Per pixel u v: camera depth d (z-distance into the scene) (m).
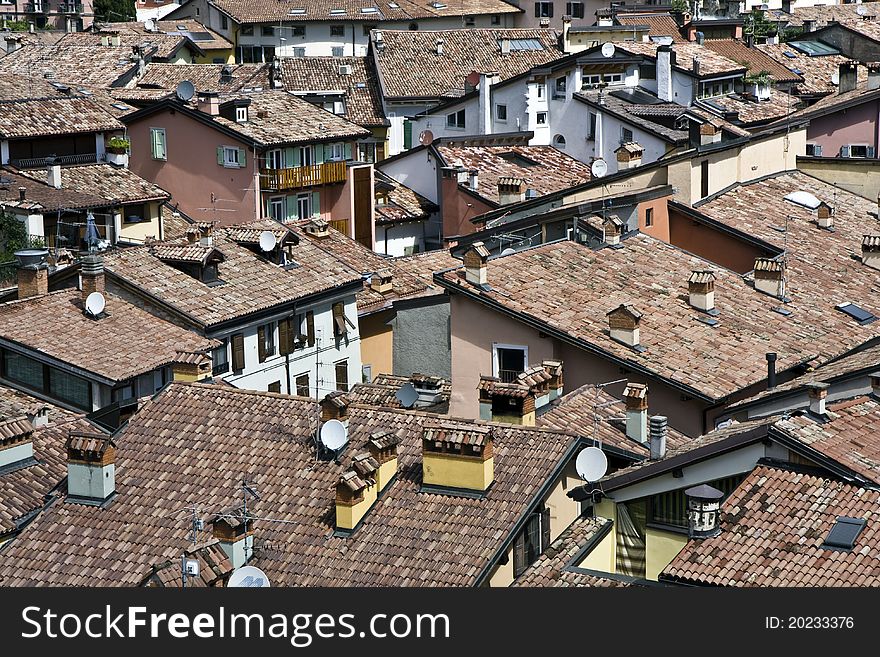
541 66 109.12
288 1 171.25
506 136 109.19
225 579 37.50
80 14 198.62
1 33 164.62
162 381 64.00
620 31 143.00
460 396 55.94
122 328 65.88
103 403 61.62
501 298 57.47
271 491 40.78
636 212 71.25
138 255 71.00
